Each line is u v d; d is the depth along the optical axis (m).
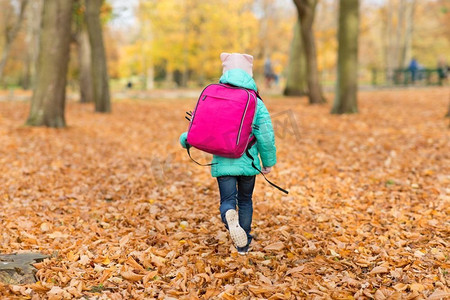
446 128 9.67
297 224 4.75
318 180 6.51
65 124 11.27
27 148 8.55
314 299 3.12
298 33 21.11
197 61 43.88
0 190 5.91
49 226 4.59
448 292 3.14
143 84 42.06
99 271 3.59
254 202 5.50
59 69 10.99
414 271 3.52
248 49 42.38
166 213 5.14
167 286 3.37
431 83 25.47
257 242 4.27
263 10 41.78
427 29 50.00
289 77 21.56
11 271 3.35
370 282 3.41
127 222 4.82
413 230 4.48
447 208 4.99
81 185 6.30
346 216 5.00
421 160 7.21
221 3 41.62
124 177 6.74
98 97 15.38
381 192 5.79
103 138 10.16
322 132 10.42
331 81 51.62
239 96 3.46
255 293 3.25
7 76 51.84
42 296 3.16
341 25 13.06
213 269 3.71
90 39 15.20
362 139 9.27
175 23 42.75
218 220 4.86
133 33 49.62
